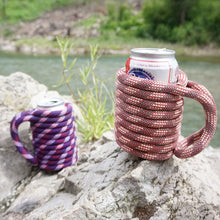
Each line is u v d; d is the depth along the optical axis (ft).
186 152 1.09
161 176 1.18
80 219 1.08
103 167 1.32
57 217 1.12
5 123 1.96
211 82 5.35
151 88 1.01
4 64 6.34
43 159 1.72
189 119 3.72
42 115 1.61
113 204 1.13
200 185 1.18
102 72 4.76
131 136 1.10
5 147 1.83
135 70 1.06
